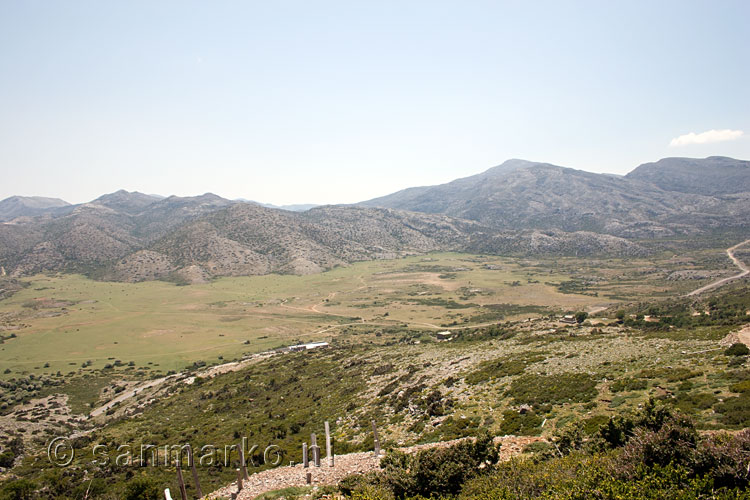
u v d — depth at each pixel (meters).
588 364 42.22
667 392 28.72
